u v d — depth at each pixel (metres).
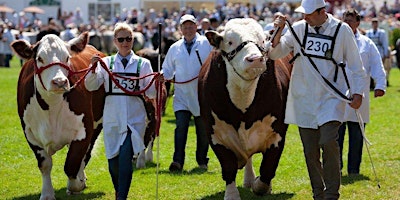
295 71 9.00
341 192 10.29
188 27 12.21
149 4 57.22
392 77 30.52
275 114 9.60
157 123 9.41
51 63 9.28
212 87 9.53
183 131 12.15
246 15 45.09
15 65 41.22
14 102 22.33
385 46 25.89
